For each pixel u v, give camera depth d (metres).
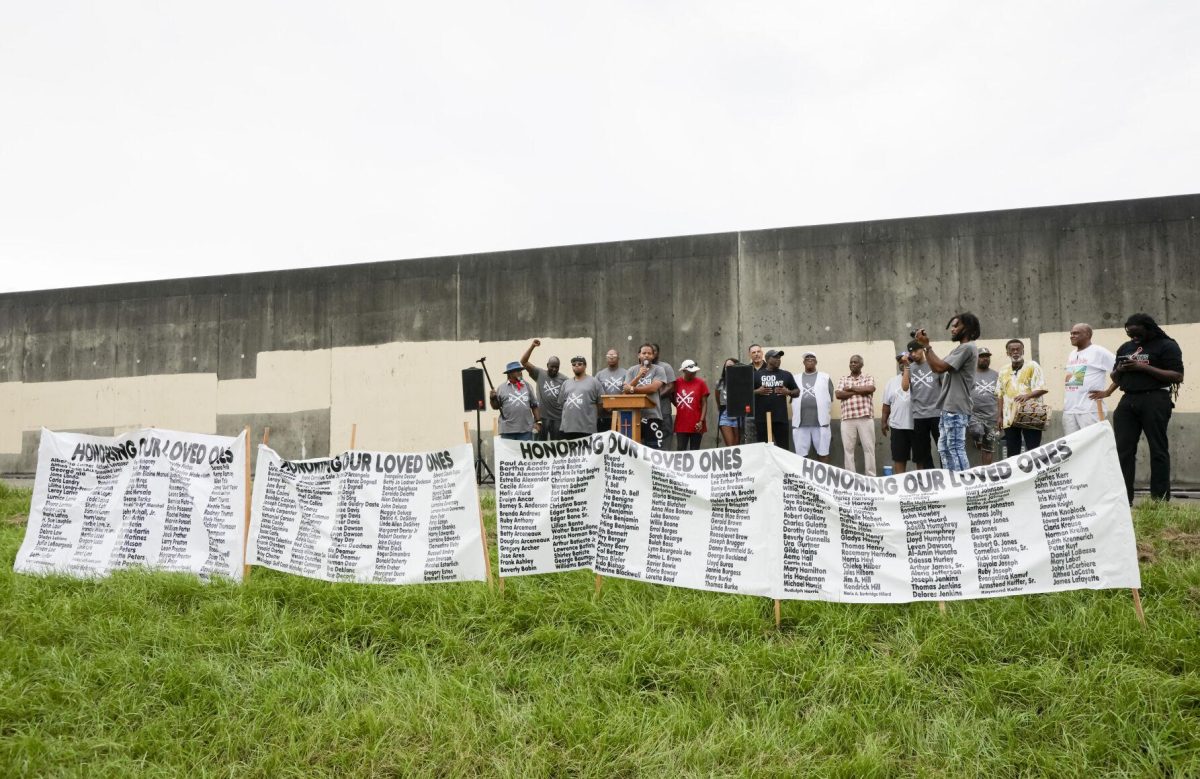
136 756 4.21
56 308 16.42
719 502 5.79
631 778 3.98
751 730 4.26
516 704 4.59
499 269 14.34
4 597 6.19
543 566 6.07
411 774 3.97
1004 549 5.39
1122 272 11.84
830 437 11.80
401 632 5.43
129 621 5.71
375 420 14.71
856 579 5.48
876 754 3.98
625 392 10.12
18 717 4.48
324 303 15.14
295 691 4.71
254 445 15.23
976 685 4.60
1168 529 7.11
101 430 15.98
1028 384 9.14
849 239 12.89
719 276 13.38
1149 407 7.82
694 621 5.44
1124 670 4.59
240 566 6.63
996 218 12.35
